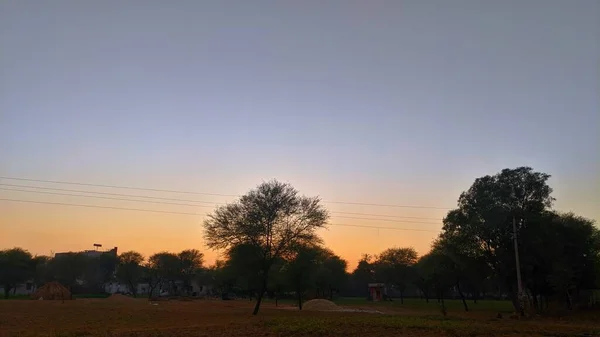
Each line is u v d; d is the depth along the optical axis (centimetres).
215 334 2606
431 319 3928
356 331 2739
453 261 5991
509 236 5203
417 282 10256
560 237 5250
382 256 11819
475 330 2844
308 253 5412
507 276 5319
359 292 16238
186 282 14238
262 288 4769
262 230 4747
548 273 5334
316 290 9419
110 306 5934
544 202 5247
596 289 6025
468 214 5359
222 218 4797
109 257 14100
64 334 2595
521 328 3095
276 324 3133
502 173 5391
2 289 12212
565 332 2875
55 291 8569
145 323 3453
